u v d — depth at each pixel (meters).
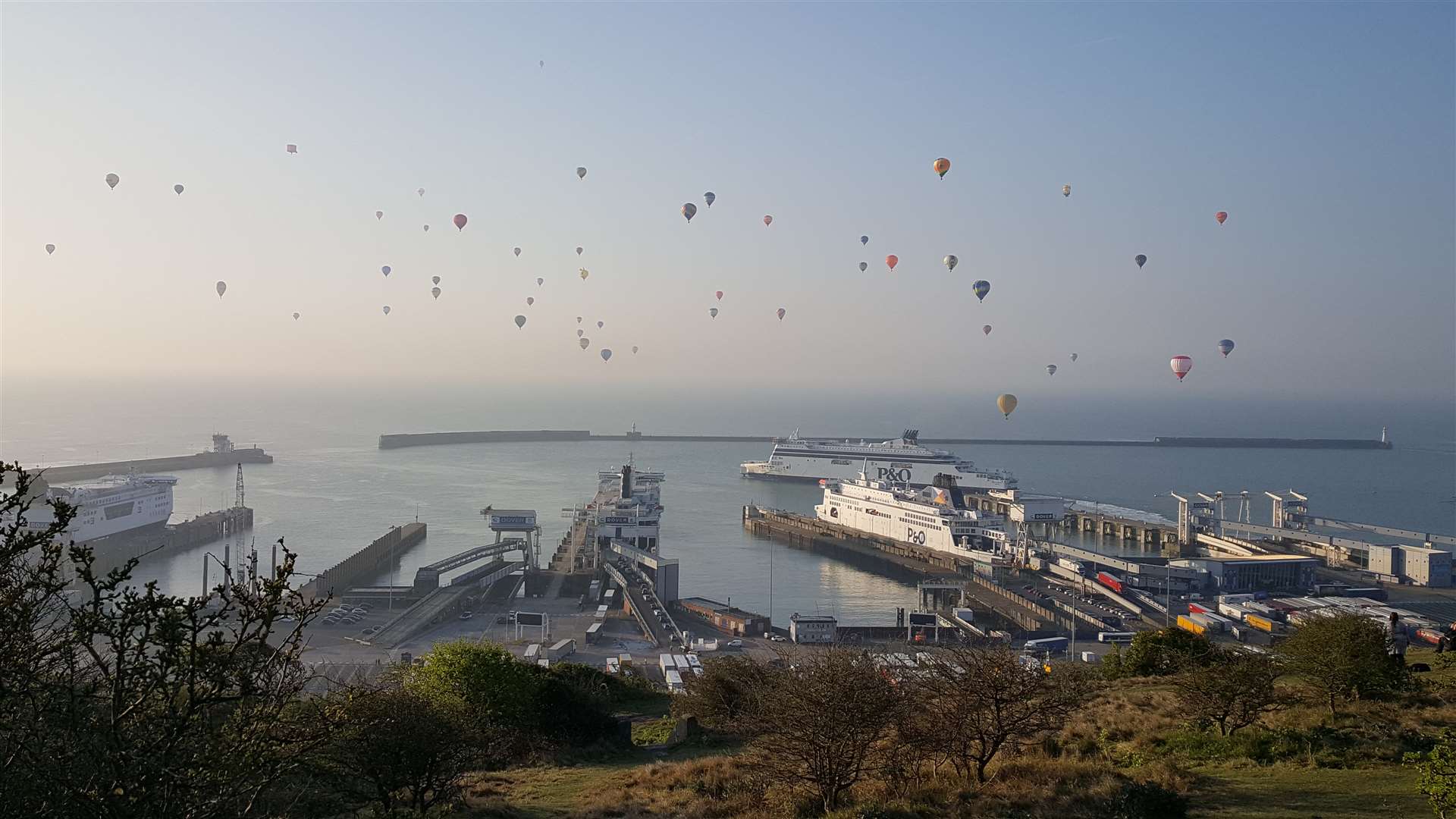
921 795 28.47
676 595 162.38
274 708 15.55
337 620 129.50
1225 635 130.88
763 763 31.38
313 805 26.09
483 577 166.12
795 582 182.75
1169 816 25.08
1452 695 39.72
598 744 44.88
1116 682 54.75
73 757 13.98
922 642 126.31
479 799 32.66
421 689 40.81
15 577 13.92
